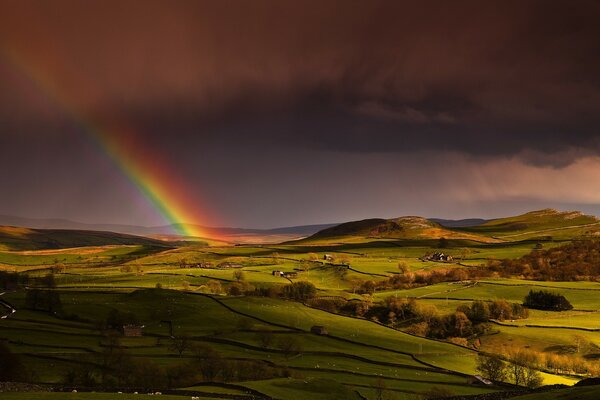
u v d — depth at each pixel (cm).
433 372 15250
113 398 7406
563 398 7575
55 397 7244
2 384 9256
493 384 13962
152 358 14388
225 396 8894
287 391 9981
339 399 10412
